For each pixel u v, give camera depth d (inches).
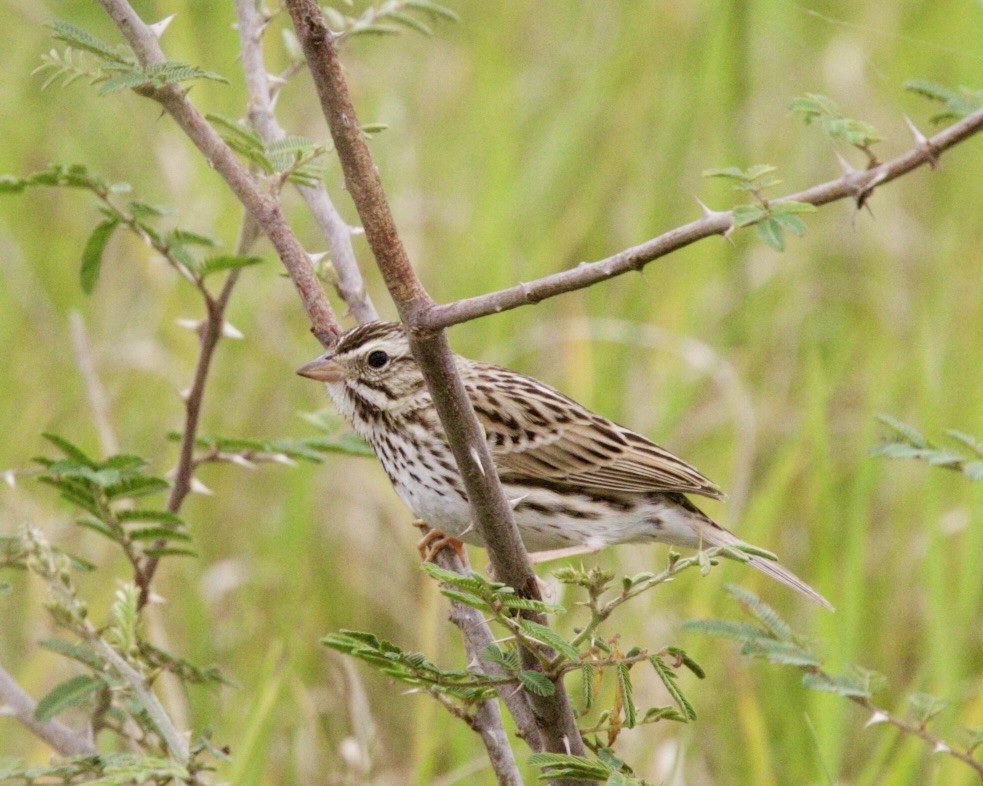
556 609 217.2
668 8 602.5
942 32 621.6
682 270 557.9
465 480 234.7
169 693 403.2
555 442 396.5
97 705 312.8
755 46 605.9
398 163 569.0
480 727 274.4
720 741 431.2
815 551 469.1
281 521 478.9
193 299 538.3
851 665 314.7
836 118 255.6
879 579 479.5
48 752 415.8
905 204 594.2
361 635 238.4
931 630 432.8
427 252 556.4
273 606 470.6
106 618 446.9
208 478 502.0
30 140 599.5
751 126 586.6
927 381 483.8
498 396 400.2
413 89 600.4
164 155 568.1
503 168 555.8
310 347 528.7
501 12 624.7
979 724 410.9
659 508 404.8
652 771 403.2
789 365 536.7
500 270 535.2
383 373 372.8
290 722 429.4
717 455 515.5
